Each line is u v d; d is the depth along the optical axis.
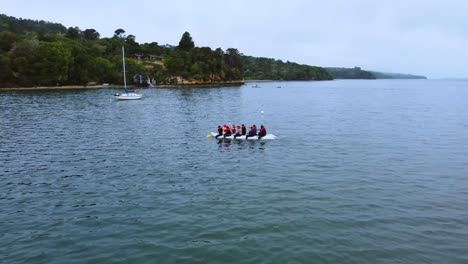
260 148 35.41
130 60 167.50
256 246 15.48
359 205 20.11
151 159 30.94
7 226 17.64
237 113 67.56
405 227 17.28
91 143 37.84
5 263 14.17
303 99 108.94
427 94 138.12
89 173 26.67
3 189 23.08
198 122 54.69
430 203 20.44
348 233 16.64
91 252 15.09
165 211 19.44
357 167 28.17
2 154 32.62
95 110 70.81
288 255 14.73
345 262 14.20
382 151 33.91
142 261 14.35
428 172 26.73
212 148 35.47
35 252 15.08
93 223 17.97
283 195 21.78
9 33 143.38
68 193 22.34
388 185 23.67
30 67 136.88
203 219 18.31
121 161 30.20
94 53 169.75
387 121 56.00
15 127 48.53
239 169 27.75
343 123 53.75
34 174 26.41
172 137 41.56
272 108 78.62
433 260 14.35
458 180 24.72
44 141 38.84
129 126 50.16
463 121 55.50
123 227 17.48
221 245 15.59
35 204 20.53
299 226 17.41
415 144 37.28
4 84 132.25
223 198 21.33
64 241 16.06
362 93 146.62
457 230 16.95
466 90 176.00
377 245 15.52
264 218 18.38
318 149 34.88
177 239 16.17
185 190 22.81
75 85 151.00
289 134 43.66
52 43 146.62
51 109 71.56
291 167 28.23
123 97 94.56
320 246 15.45
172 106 80.62
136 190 22.86
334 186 23.47
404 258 14.48
